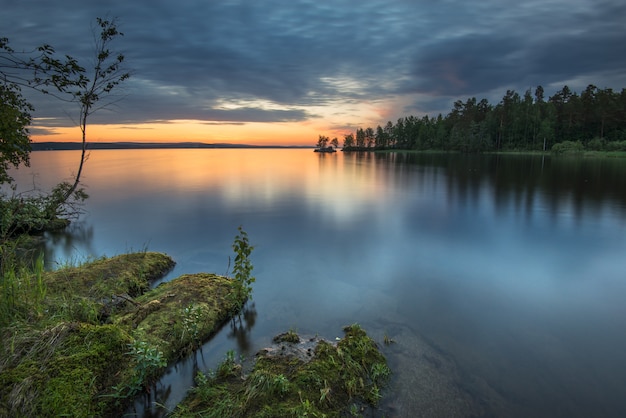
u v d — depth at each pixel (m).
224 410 3.48
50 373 3.46
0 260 6.62
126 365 3.93
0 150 9.19
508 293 6.86
